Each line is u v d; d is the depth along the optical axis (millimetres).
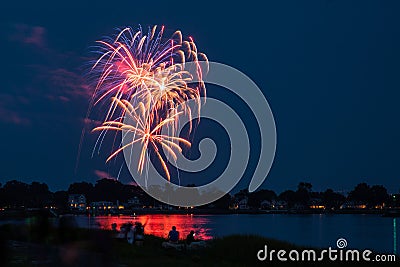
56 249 21172
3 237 20812
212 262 26453
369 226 162875
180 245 30406
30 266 20031
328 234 116500
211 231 113438
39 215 24594
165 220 199000
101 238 20422
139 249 27750
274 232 122125
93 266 19859
